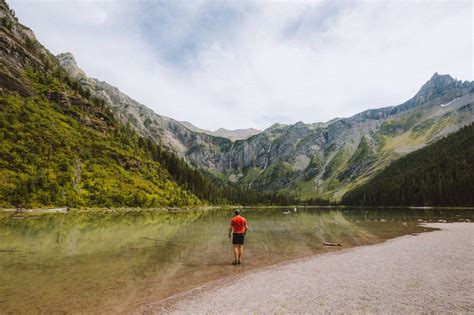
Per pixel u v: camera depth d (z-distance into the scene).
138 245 29.88
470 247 29.28
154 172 175.25
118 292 15.19
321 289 15.73
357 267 20.98
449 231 44.50
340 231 45.53
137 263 21.84
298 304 13.41
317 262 23.03
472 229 47.22
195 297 14.63
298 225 56.66
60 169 112.88
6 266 19.69
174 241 33.28
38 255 23.53
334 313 12.16
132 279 17.66
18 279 16.81
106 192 116.00
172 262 22.53
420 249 28.30
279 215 102.25
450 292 14.77
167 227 49.53
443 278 17.55
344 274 19.03
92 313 12.36
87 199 105.12
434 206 176.12
